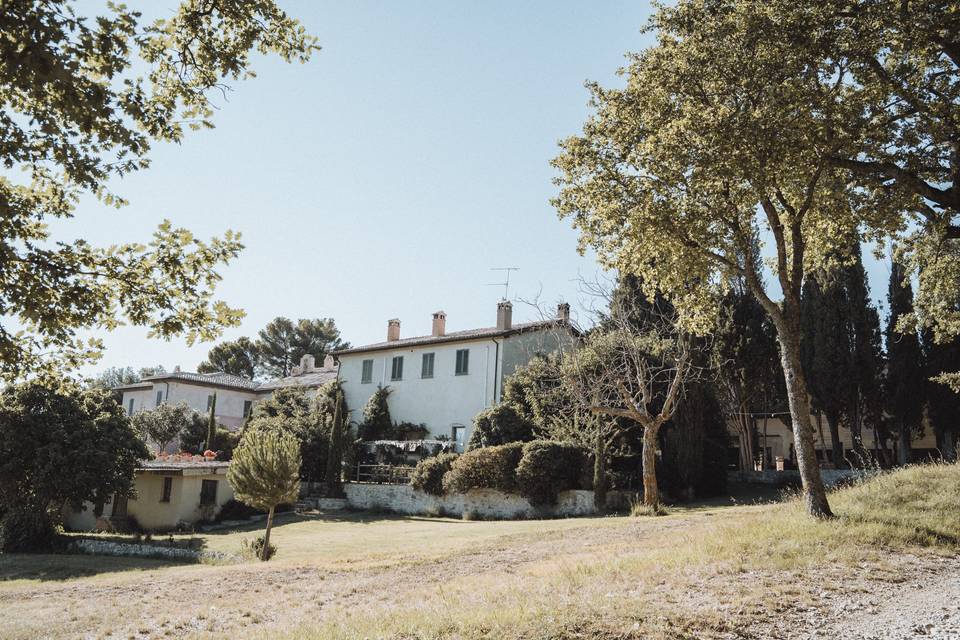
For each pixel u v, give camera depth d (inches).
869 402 1342.3
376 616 398.0
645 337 1330.0
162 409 1955.0
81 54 267.6
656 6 659.4
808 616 334.6
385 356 1892.2
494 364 1670.8
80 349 391.2
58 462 1122.0
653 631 302.8
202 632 440.5
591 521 991.0
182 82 358.6
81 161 313.1
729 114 577.3
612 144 683.4
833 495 763.4
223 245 370.9
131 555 1036.5
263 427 1716.3
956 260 875.4
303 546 1000.2
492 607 377.4
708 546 539.8
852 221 706.8
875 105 632.4
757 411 1587.1
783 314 663.8
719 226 712.4
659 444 1374.3
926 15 550.9
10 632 489.7
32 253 311.6
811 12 562.9
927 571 437.1
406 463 1665.8
